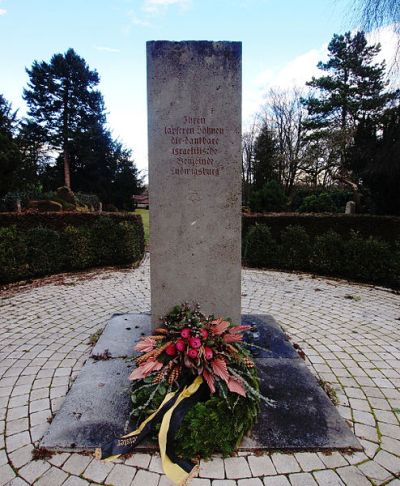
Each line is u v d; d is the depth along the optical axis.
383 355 3.54
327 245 7.20
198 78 2.91
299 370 3.09
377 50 18.69
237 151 2.99
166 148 2.97
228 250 3.09
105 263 8.20
